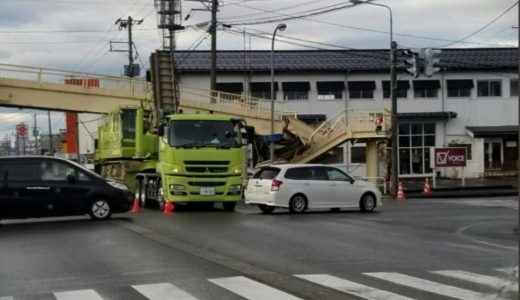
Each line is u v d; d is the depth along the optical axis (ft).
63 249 41.34
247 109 119.85
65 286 29.45
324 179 71.72
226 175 71.51
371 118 118.11
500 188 122.31
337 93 157.28
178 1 142.61
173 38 146.10
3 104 107.34
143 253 39.17
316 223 58.13
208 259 36.76
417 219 63.21
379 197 74.54
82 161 173.58
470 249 41.60
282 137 109.81
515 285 22.30
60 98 110.32
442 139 160.66
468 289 28.30
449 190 119.03
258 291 27.81
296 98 156.04
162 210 73.56
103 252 39.75
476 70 160.97
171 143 70.69
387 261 36.32
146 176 80.38
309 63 157.58
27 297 27.22
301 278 30.86
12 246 43.24
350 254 38.91
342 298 26.45
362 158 156.66
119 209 61.46
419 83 159.33
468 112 161.48
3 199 57.31
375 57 161.68
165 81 100.89
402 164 159.63
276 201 68.90
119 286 29.25
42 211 58.65
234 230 51.83
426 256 38.32
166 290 28.17
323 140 120.26
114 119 92.07
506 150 162.20
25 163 58.90
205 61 155.12
